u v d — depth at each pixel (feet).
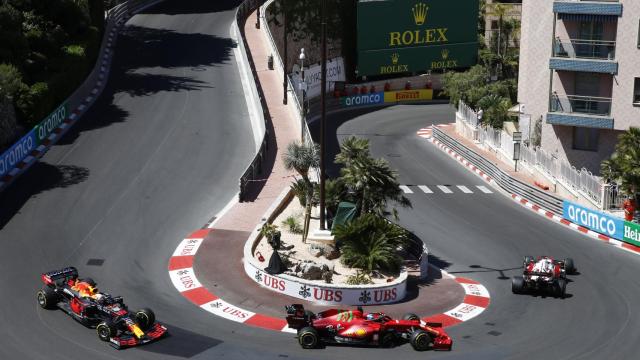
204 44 253.85
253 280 109.09
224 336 91.71
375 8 281.95
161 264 114.32
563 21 171.12
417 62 290.97
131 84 209.26
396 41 286.87
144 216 132.26
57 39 203.10
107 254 116.78
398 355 87.81
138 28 269.03
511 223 147.84
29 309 96.63
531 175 172.24
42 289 98.02
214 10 301.84
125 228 126.93
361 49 283.18
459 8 291.99
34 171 147.84
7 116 156.97
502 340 93.86
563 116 171.12
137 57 234.58
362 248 111.86
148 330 90.84
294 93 208.54
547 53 173.68
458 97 233.96
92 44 217.97
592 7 164.86
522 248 133.28
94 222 128.36
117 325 89.20
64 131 170.71
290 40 269.03
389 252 112.16
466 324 98.99
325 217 124.88
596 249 133.28
